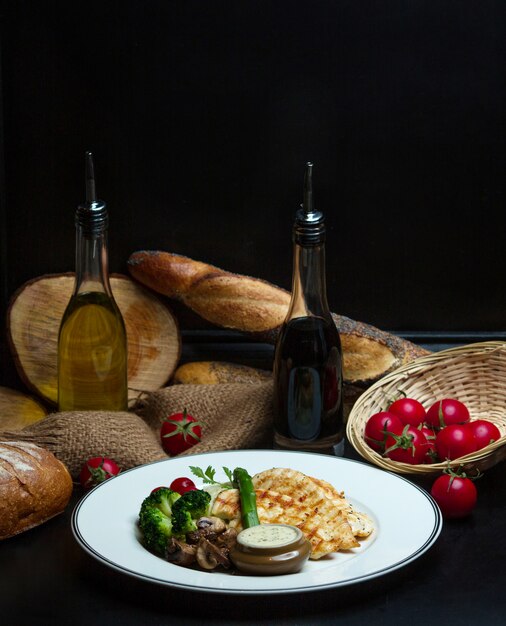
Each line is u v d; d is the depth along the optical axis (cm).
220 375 193
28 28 190
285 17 190
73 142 193
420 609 142
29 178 194
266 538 145
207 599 144
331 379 170
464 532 156
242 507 150
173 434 171
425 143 194
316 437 170
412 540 148
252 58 191
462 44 191
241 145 194
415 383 180
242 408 177
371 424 169
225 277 188
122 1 190
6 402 189
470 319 199
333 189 195
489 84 192
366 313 198
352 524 150
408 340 198
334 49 191
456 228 196
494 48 191
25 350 189
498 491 165
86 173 175
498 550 152
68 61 191
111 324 176
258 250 196
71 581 147
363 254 197
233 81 192
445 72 192
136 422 172
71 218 195
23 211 194
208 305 188
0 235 194
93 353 175
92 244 175
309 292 170
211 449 171
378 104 193
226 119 193
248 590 138
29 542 154
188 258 192
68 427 168
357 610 142
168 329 194
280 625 140
